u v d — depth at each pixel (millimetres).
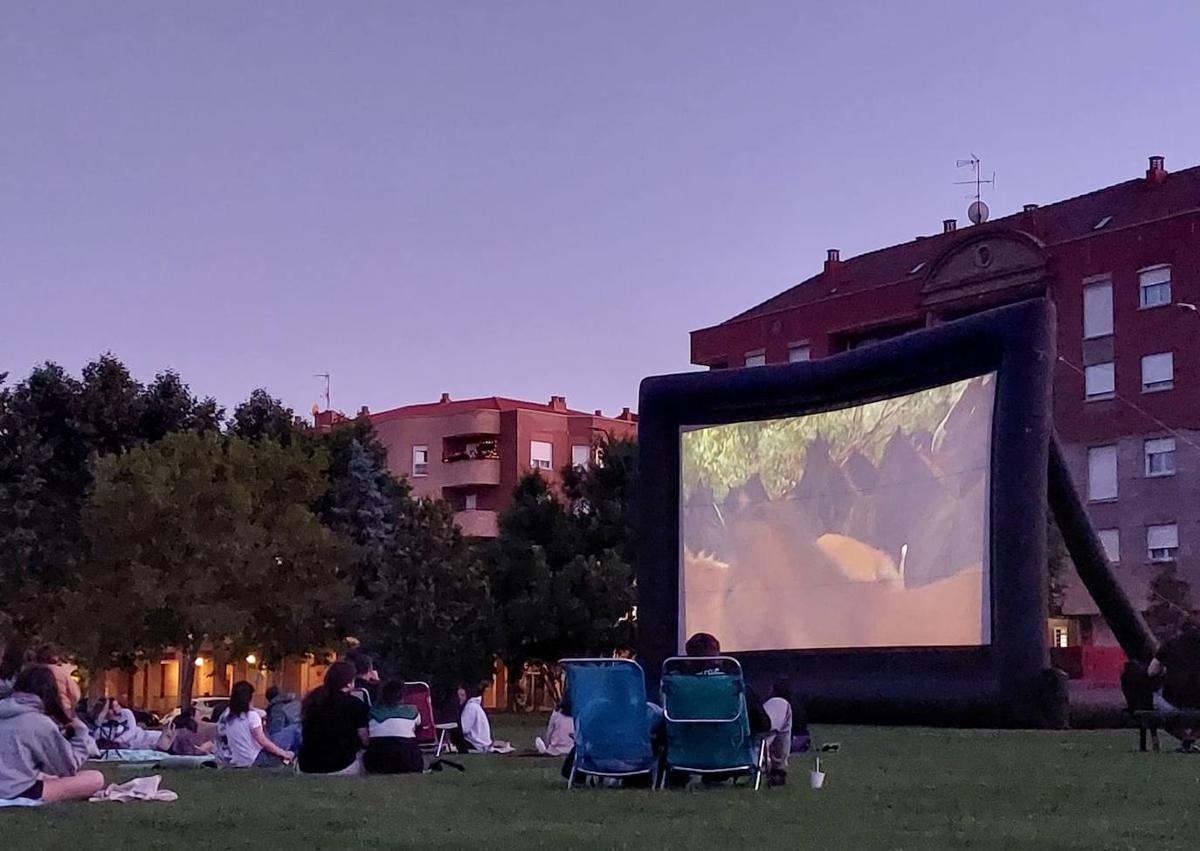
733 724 11117
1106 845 7410
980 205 54719
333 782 12039
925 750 17578
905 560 23234
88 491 38062
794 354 55375
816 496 24797
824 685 23688
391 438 70125
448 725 18000
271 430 46000
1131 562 44531
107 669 37594
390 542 39781
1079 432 46094
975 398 22578
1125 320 45188
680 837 7723
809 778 12164
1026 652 21094
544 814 9062
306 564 35875
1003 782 11938
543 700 47844
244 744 15445
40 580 40906
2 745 9648
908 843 7461
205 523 34875
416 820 8664
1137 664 20938
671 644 26094
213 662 49000
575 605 34938
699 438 26547
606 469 39781
